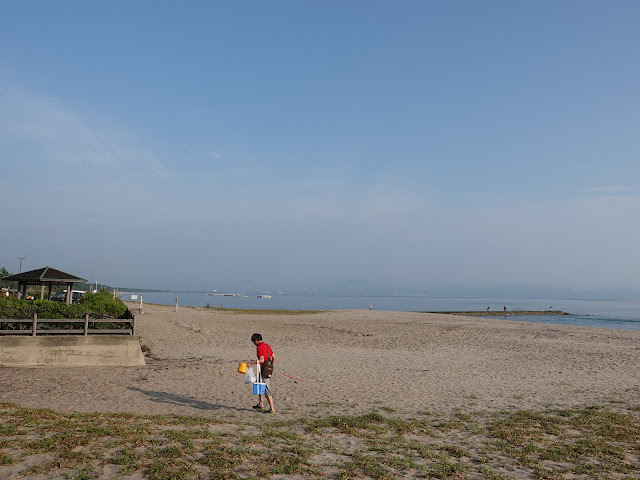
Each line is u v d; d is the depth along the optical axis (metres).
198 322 36.69
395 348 24.80
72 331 15.99
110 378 13.62
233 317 45.84
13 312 15.73
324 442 7.82
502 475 6.47
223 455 6.46
